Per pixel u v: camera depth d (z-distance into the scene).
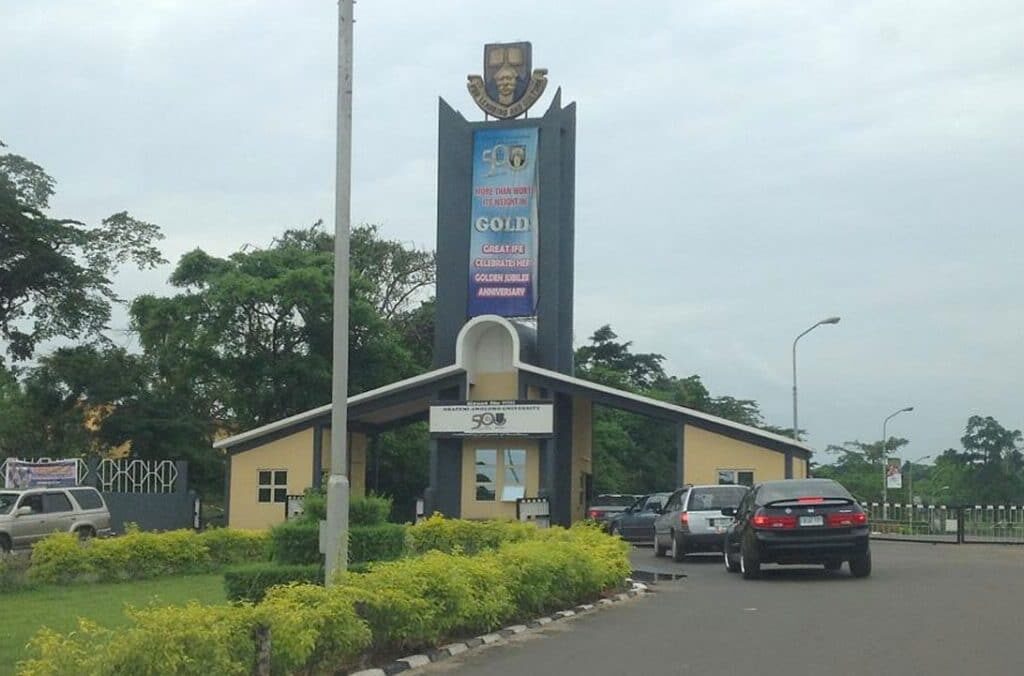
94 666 7.69
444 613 12.01
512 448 37.38
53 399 44.25
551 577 14.80
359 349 46.84
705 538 25.38
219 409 48.72
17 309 42.31
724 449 35.12
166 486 36.25
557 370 37.81
